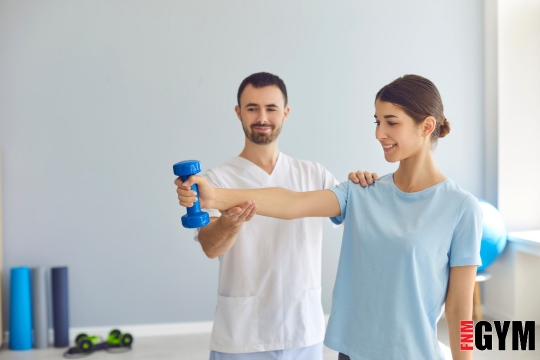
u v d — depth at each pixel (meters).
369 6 3.80
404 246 1.28
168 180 3.60
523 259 3.71
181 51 3.58
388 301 1.29
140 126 3.55
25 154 3.46
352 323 1.35
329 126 3.77
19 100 3.44
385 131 1.33
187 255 3.64
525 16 3.85
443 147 3.95
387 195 1.40
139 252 3.59
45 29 3.44
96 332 3.54
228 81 3.64
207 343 3.43
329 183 1.85
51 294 3.53
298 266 1.73
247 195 1.37
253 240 1.71
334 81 3.77
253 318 1.71
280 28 3.69
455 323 1.30
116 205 3.55
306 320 1.73
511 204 3.87
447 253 1.31
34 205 3.48
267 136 1.73
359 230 1.37
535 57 3.87
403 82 1.32
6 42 3.41
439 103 1.35
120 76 3.52
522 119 3.86
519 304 3.71
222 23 3.62
